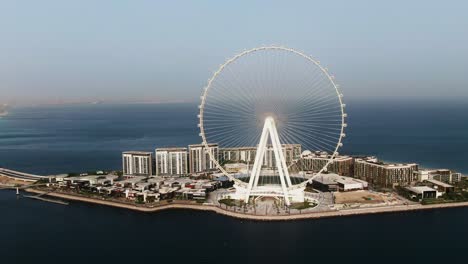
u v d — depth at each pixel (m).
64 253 196.50
